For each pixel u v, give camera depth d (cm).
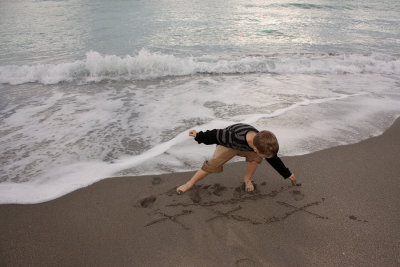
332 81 680
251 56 860
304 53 903
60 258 221
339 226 252
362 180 317
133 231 246
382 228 249
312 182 313
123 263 216
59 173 328
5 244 232
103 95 571
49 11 1515
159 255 223
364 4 1916
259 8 1686
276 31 1184
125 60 701
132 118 470
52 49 901
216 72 732
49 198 286
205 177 323
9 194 290
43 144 388
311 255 222
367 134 422
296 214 267
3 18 1330
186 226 252
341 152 373
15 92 582
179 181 316
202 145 390
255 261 217
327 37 1113
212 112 493
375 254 223
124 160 355
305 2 1923
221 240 237
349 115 483
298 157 360
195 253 225
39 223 255
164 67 720
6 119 457
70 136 411
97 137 409
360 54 895
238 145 250
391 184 311
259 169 338
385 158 361
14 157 357
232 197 291
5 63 760
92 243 234
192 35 1097
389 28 1276
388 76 730
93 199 286
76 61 736
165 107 513
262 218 262
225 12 1546
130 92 589
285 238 239
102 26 1216
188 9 1606
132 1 1853
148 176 324
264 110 500
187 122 457
